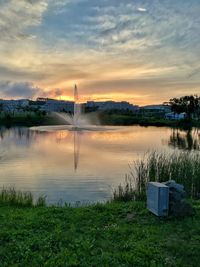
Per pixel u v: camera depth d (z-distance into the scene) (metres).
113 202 10.02
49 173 17.31
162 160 14.01
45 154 25.62
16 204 9.96
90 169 18.56
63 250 5.60
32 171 17.97
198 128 78.88
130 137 45.00
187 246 5.81
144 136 47.88
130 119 97.44
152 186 7.86
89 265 5.05
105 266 5.00
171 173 12.27
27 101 127.62
